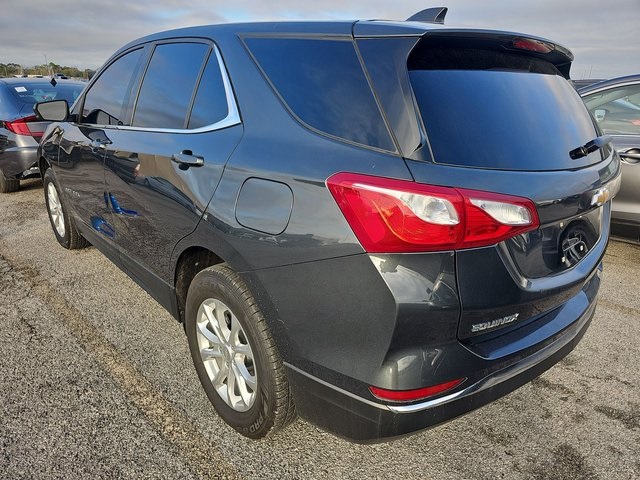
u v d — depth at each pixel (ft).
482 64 6.21
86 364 9.11
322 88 6.01
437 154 5.13
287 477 6.72
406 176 4.96
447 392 5.38
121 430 7.45
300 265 5.59
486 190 5.06
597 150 7.16
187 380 8.71
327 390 5.73
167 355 9.46
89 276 13.03
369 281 5.08
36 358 9.26
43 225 17.56
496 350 5.66
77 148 11.37
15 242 15.70
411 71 5.51
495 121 5.70
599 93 15.46
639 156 13.75
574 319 6.84
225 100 7.19
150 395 8.29
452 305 5.08
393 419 5.32
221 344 7.28
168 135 8.10
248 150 6.40
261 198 6.02
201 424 7.64
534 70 6.90
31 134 20.67
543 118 6.27
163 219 8.02
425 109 5.30
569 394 8.60
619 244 16.58
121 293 12.08
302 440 7.38
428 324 5.06
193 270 8.13
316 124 5.93
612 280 13.58
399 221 4.87
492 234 5.09
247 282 6.26
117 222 9.93
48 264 13.83
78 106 12.27
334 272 5.32
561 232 6.24
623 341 10.39
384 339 5.10
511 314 5.70
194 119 7.72
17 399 8.05
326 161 5.51
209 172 6.84
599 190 6.47
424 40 5.64
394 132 5.23
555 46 6.75
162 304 9.04
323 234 5.35
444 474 6.84
